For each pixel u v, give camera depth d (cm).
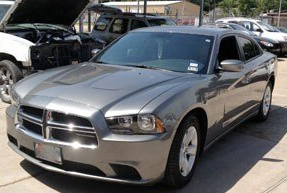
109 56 552
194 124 442
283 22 4291
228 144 596
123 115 377
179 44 532
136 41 560
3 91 779
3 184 429
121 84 429
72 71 489
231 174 486
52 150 392
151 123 381
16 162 483
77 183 436
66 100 394
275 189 451
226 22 2119
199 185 449
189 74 482
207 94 459
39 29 893
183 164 430
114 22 1349
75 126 381
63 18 978
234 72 538
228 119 538
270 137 638
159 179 398
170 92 414
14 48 771
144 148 376
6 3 864
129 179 383
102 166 379
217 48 523
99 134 373
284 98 941
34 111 409
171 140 396
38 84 446
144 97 398
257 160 536
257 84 637
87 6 971
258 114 698
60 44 803
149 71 485
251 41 659
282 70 1483
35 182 436
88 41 879
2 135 575
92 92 406
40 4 857
